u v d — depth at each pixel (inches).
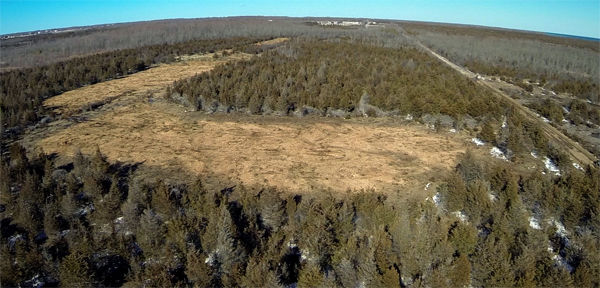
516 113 1158.3
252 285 498.0
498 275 506.0
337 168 838.5
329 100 1178.6
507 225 599.5
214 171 812.0
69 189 684.7
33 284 535.5
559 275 502.6
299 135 1022.4
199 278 517.7
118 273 554.3
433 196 732.7
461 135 1040.8
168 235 587.8
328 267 571.8
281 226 636.1
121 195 665.6
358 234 613.6
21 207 622.8
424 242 544.4
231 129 1051.3
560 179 756.0
